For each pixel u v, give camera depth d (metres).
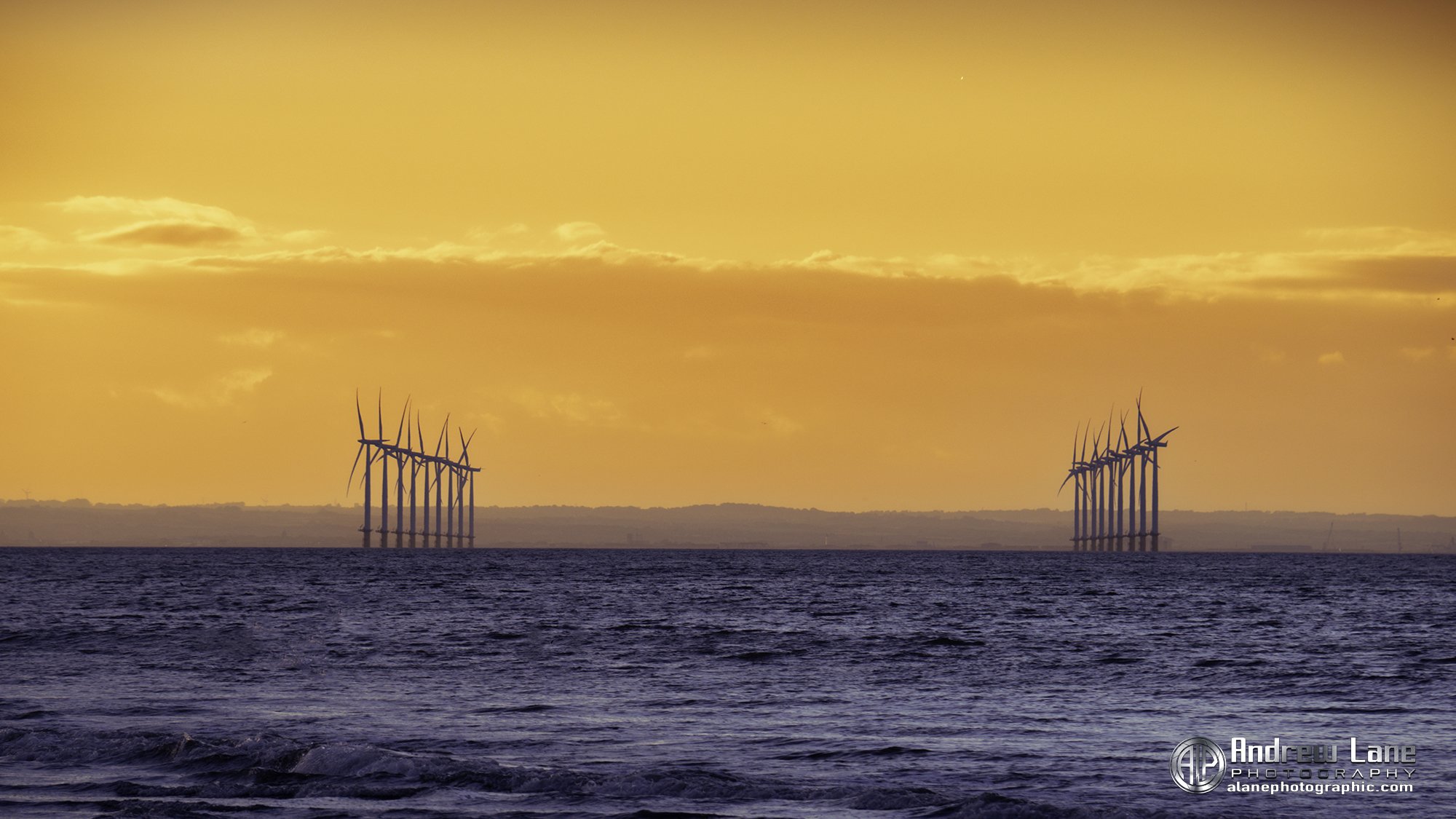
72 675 196.25
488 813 103.44
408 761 118.62
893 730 147.50
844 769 123.75
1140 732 146.75
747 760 128.25
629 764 126.00
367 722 151.62
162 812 103.12
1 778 115.44
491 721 153.12
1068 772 122.69
